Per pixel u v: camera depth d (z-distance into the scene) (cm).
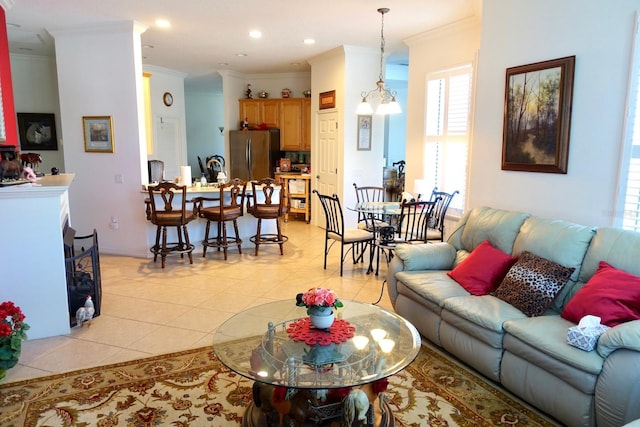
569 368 211
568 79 303
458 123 511
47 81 704
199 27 530
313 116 748
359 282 460
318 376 196
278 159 884
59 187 315
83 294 354
